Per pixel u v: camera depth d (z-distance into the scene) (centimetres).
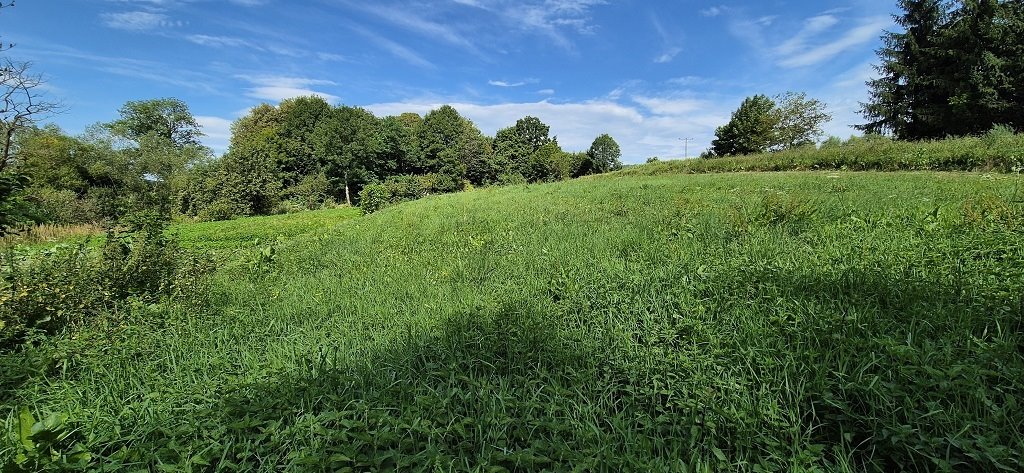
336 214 2972
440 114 6166
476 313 382
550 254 580
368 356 326
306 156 5266
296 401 261
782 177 1419
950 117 2478
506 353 324
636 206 969
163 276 555
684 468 189
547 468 202
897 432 192
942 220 502
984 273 338
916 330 271
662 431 232
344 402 261
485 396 254
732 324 320
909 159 1430
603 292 408
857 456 208
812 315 301
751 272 391
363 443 215
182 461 209
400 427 225
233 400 256
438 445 217
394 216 1372
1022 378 214
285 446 228
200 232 2002
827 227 543
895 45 2866
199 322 431
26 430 201
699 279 406
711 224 630
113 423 264
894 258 393
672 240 580
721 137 4272
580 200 1228
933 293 312
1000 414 191
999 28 2262
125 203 760
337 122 5134
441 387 273
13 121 1134
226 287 567
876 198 728
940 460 175
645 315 348
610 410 254
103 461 224
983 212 496
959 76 2409
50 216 490
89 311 462
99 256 556
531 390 265
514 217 980
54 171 3366
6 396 303
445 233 874
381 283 538
